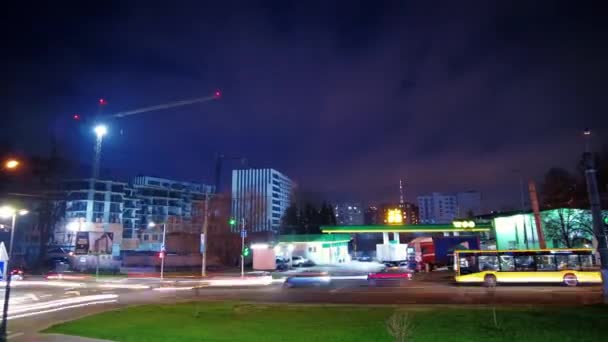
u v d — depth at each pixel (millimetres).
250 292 30125
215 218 74812
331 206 118938
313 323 15984
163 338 13562
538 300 22141
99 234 41219
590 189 20250
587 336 12656
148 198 113812
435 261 53625
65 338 13812
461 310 17969
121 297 28031
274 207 143125
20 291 32969
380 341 12641
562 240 47312
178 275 51812
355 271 57906
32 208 60750
